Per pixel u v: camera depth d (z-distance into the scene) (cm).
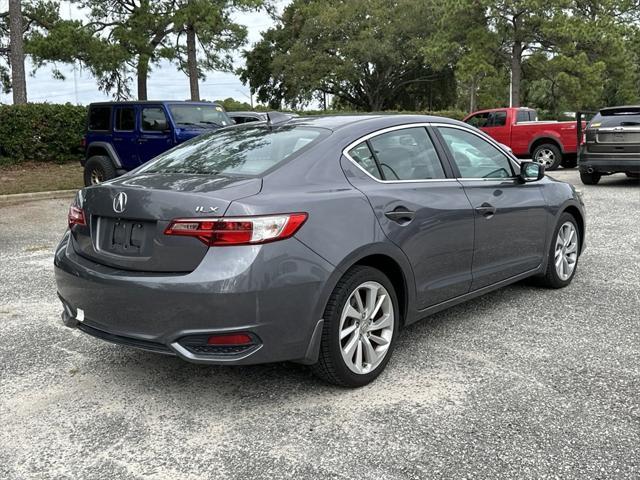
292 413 330
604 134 1225
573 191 565
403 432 307
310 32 4547
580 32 3000
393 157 397
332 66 4497
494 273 461
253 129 421
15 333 462
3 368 396
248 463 283
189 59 2773
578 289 554
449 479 267
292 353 324
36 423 324
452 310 503
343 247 334
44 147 1830
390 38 4428
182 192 321
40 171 1689
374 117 410
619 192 1204
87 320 350
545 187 525
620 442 293
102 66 2553
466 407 331
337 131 381
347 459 284
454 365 389
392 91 5162
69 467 283
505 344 423
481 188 448
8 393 360
